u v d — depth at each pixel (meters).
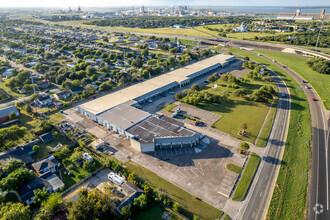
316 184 84.69
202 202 76.88
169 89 174.88
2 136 102.25
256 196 79.12
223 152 102.25
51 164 92.06
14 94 170.62
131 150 104.50
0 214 66.38
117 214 72.00
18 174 79.62
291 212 73.06
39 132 118.31
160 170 91.69
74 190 82.31
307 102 153.75
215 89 175.00
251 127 122.44
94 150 104.56
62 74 192.12
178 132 108.00
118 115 125.56
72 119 132.62
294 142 109.75
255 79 195.62
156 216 71.81
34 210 74.81
